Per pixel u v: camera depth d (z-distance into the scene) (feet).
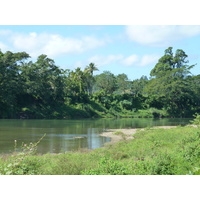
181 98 280.10
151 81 302.86
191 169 32.89
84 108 245.45
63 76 272.31
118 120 206.49
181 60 357.82
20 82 207.92
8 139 86.84
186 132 81.10
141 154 51.60
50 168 36.47
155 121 195.62
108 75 317.01
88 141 83.97
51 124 151.53
